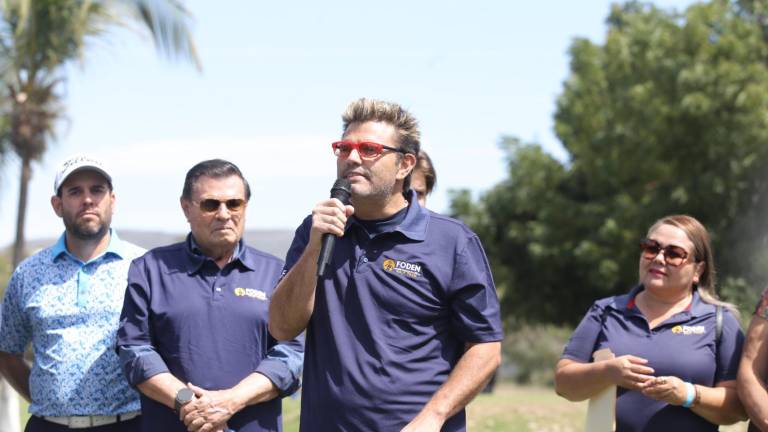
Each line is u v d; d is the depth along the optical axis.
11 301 6.24
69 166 6.09
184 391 5.33
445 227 4.74
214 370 5.52
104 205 6.13
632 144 24.39
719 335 5.43
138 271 5.72
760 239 22.25
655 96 23.80
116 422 5.98
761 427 5.12
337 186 4.55
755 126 22.39
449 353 4.74
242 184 5.80
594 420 5.37
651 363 5.38
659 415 5.36
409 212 4.73
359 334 4.61
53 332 6.04
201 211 5.66
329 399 4.57
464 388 4.55
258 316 5.65
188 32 15.15
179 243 5.91
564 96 29.20
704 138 23.14
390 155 4.59
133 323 5.61
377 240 4.68
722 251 22.69
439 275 4.63
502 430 11.61
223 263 5.77
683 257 5.47
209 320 5.58
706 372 5.35
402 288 4.61
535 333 48.22
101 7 14.95
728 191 23.22
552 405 14.02
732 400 5.30
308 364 4.74
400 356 4.57
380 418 4.52
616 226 24.66
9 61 15.38
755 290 16.09
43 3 14.78
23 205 16.92
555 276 28.66
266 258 5.93
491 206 30.19
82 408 5.93
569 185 28.56
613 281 25.11
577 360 5.60
